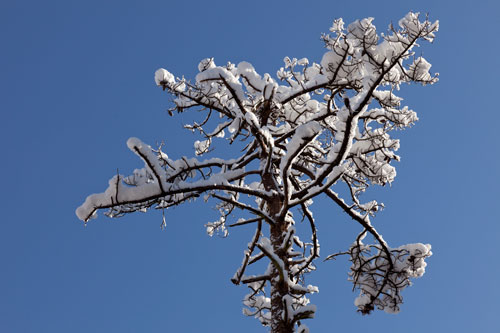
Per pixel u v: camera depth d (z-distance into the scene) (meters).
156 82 9.55
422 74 8.08
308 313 6.76
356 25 7.37
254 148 10.24
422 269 10.19
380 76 7.19
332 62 8.06
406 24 7.23
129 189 7.60
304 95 10.27
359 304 10.46
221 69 8.93
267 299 11.07
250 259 9.00
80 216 7.62
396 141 9.76
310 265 10.78
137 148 7.18
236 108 10.14
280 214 8.12
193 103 9.86
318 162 10.23
